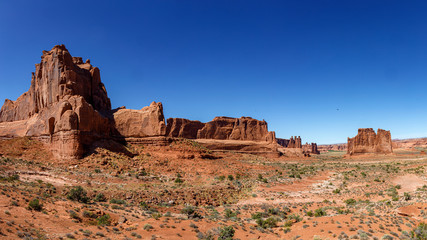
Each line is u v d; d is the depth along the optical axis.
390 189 47.94
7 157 45.56
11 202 20.50
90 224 21.11
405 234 21.94
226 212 33.16
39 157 49.16
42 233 16.16
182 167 58.66
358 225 24.67
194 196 39.78
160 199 36.28
